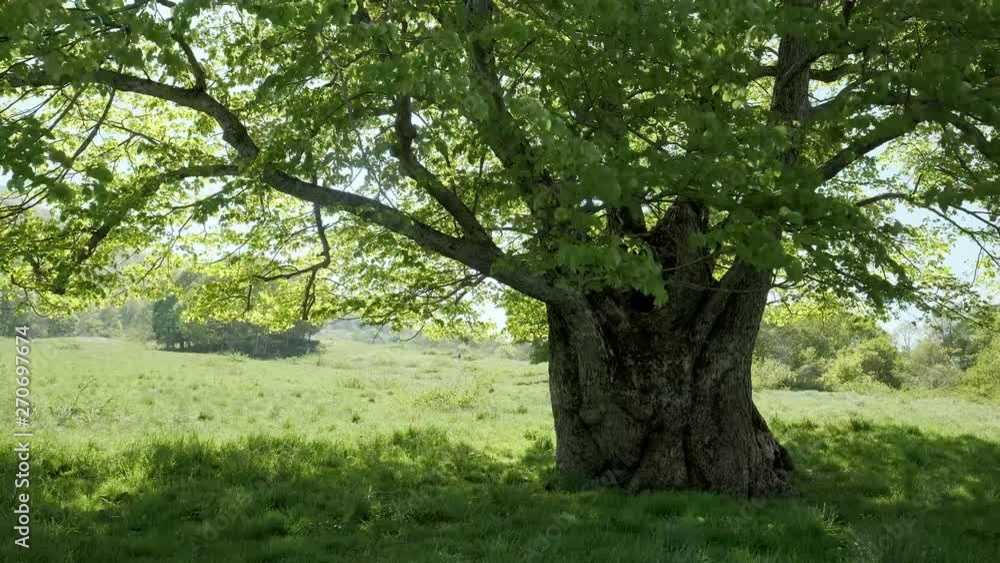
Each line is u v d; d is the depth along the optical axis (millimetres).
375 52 7367
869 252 8211
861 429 17781
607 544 7352
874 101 7359
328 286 14633
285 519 8250
